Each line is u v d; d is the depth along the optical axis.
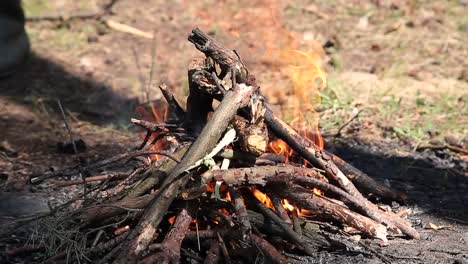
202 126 6.47
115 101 9.87
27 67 10.68
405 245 6.36
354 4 12.59
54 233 5.97
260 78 10.37
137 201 5.91
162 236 6.01
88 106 9.71
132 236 5.68
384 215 6.54
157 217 5.71
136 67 10.76
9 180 7.64
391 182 7.77
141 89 10.17
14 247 6.26
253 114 5.99
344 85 10.15
